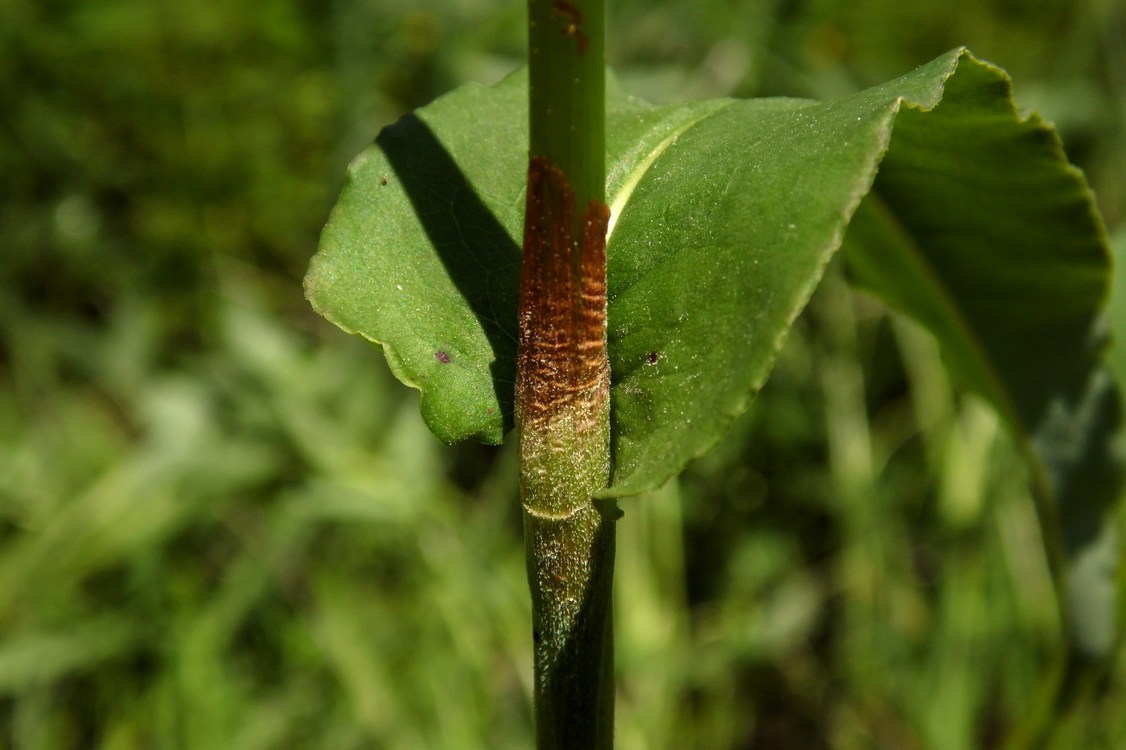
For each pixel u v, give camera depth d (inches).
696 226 4.5
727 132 4.9
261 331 13.4
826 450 13.7
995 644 11.6
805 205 4.2
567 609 4.6
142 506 12.3
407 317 4.8
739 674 12.6
